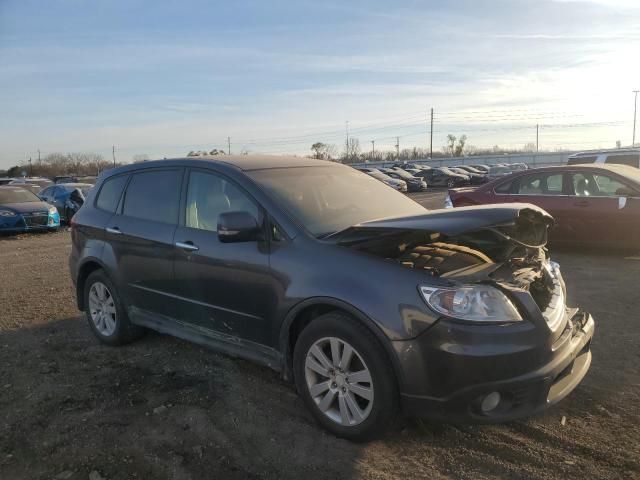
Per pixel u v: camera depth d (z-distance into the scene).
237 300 3.79
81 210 5.42
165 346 5.00
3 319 6.09
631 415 3.47
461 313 2.88
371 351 3.05
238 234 3.54
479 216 3.16
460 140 109.75
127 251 4.71
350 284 3.17
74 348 5.06
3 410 3.81
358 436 3.18
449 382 2.88
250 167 4.18
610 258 8.33
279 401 3.81
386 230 3.17
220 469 3.02
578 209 8.42
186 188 4.38
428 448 3.16
